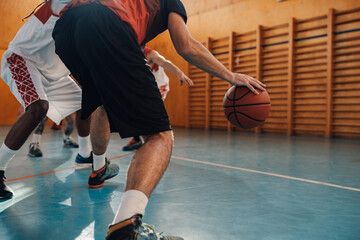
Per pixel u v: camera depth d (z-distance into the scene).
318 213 1.28
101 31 0.89
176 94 8.09
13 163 2.45
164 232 1.06
